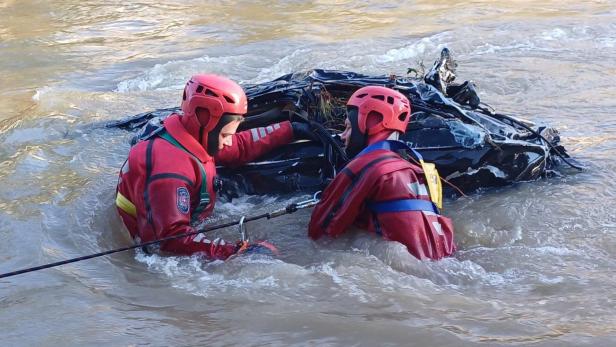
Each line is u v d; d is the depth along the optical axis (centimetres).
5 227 581
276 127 616
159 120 695
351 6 1599
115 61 1223
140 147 545
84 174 684
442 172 608
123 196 551
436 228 518
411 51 1177
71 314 455
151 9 1633
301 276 488
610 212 579
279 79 694
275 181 618
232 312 449
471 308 443
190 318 446
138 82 1081
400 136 610
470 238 553
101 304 467
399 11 1530
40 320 449
